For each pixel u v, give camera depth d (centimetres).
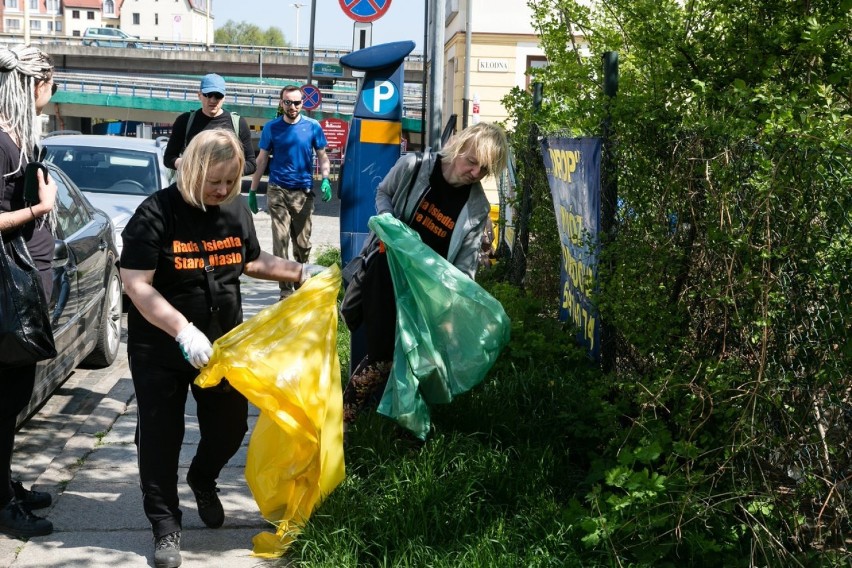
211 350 389
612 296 496
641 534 401
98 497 491
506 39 2645
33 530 440
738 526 405
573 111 651
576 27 735
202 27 17988
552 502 440
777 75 505
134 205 1059
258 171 1020
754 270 382
